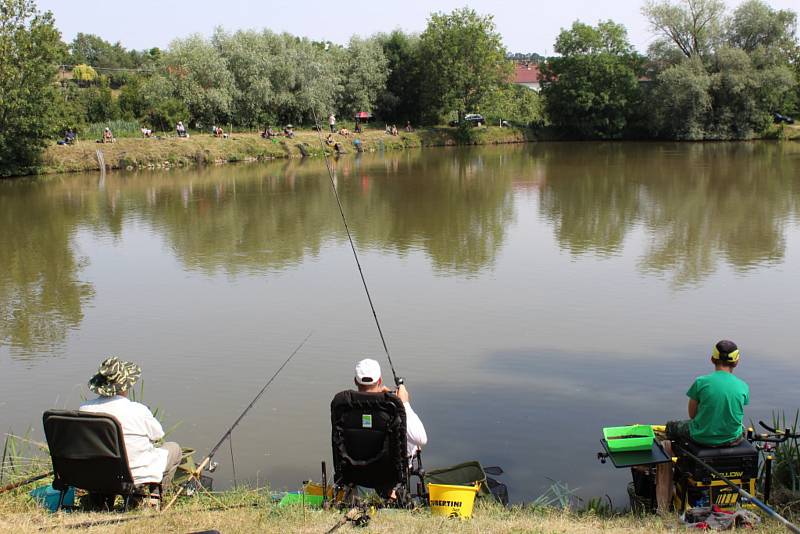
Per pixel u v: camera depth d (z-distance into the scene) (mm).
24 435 7613
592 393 8625
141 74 51656
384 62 53812
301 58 47000
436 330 11125
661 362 9602
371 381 4602
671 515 4969
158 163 36844
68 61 65375
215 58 44031
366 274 14898
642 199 24500
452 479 5848
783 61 49125
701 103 48469
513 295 13070
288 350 10398
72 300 13344
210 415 8203
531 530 4574
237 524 4457
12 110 31344
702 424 4906
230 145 39906
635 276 14281
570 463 6930
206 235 19453
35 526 4293
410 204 24391
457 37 52031
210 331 11336
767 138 49781
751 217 20641
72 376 9555
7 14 31281
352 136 47344
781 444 6266
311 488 5398
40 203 25359
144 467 4750
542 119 56562
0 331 11500
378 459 4508
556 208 23062
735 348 4961
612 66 52062
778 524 4621
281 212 23047
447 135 51125
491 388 8820
